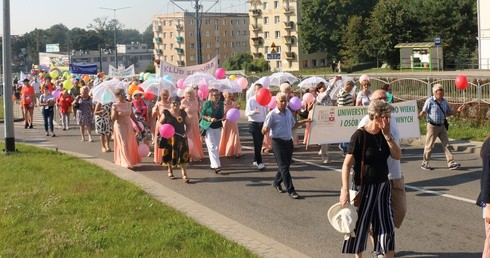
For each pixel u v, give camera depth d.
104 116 16.33
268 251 6.75
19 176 11.46
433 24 66.62
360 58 73.50
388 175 6.22
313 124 13.16
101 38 132.88
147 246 6.77
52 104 20.70
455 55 63.97
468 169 12.46
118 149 13.51
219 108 12.72
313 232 8.04
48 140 19.50
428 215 8.78
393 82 24.92
